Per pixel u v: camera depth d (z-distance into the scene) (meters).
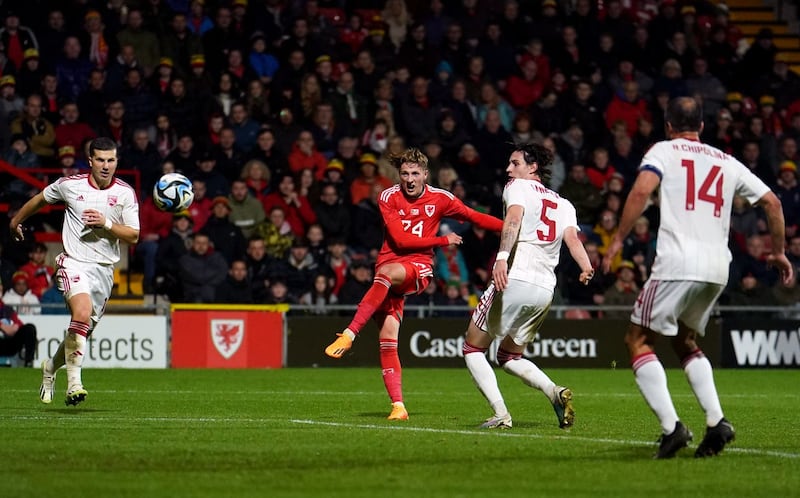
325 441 25.80
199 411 34.53
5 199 62.56
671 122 23.58
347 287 61.94
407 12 79.88
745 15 94.50
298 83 70.88
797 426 32.00
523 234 28.52
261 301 61.81
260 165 65.94
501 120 74.75
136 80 67.12
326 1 78.31
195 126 67.50
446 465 22.06
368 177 67.06
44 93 66.31
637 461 22.78
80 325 31.36
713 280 22.73
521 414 34.94
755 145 75.12
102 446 24.61
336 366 61.31
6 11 69.00
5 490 18.98
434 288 64.00
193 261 61.00
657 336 23.52
